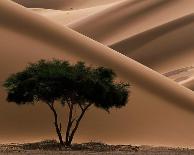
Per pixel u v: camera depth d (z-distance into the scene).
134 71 163.00
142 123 142.25
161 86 160.88
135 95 151.75
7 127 129.75
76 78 104.25
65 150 95.69
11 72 143.25
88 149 99.62
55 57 152.62
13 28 158.75
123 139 134.25
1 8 164.00
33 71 107.81
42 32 161.75
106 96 106.06
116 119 140.38
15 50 150.50
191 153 94.19
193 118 151.50
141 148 109.12
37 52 152.25
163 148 112.69
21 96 106.38
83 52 161.25
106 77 109.44
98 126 136.38
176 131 143.12
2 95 136.62
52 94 103.50
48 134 129.75
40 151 91.31
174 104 155.38
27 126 131.38
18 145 106.62
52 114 135.75
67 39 163.88
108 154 87.25
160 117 147.00
